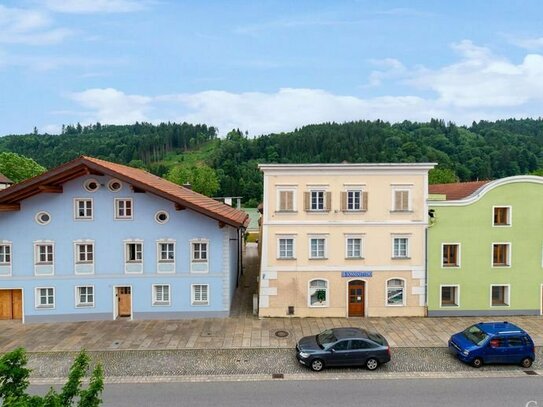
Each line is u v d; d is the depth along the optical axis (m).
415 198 25.22
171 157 198.50
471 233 25.36
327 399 15.38
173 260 25.03
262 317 25.41
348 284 25.61
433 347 20.78
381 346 18.28
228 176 115.50
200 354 19.89
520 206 25.30
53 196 24.30
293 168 24.86
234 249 30.45
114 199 24.61
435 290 25.55
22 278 24.42
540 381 17.06
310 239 25.31
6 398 7.96
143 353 20.03
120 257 24.83
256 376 17.52
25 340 21.73
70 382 9.03
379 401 15.20
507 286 25.61
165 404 15.04
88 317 24.81
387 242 25.38
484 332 18.97
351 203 25.30
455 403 15.07
